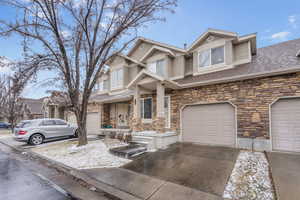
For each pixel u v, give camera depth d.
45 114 22.62
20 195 3.53
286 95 6.24
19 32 6.97
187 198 3.22
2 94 22.03
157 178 4.23
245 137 7.07
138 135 8.41
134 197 3.34
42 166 5.80
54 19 7.20
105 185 3.90
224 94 7.72
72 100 8.09
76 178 4.48
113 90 14.27
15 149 8.99
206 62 9.73
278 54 8.38
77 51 8.13
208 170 4.64
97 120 14.02
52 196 3.48
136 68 13.45
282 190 3.34
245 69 7.71
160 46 12.20
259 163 5.07
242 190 3.46
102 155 6.57
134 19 7.79
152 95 10.30
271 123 6.57
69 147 8.25
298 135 6.08
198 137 8.49
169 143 8.27
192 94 8.73
